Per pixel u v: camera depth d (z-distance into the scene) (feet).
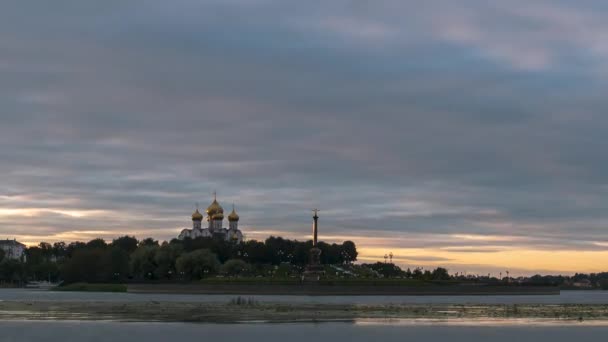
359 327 480.64
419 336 437.58
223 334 432.25
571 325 517.14
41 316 551.18
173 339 407.23
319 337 424.05
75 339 402.52
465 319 556.92
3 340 396.37
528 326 505.25
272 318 541.34
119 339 404.57
